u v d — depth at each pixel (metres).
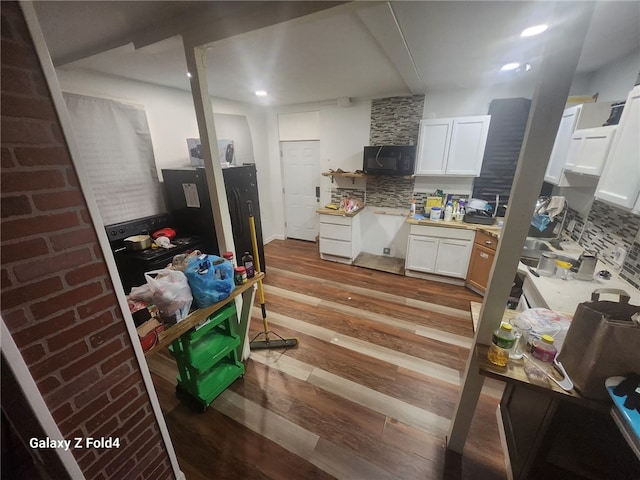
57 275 0.84
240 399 1.87
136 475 1.17
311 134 4.36
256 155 4.46
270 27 1.36
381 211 4.11
